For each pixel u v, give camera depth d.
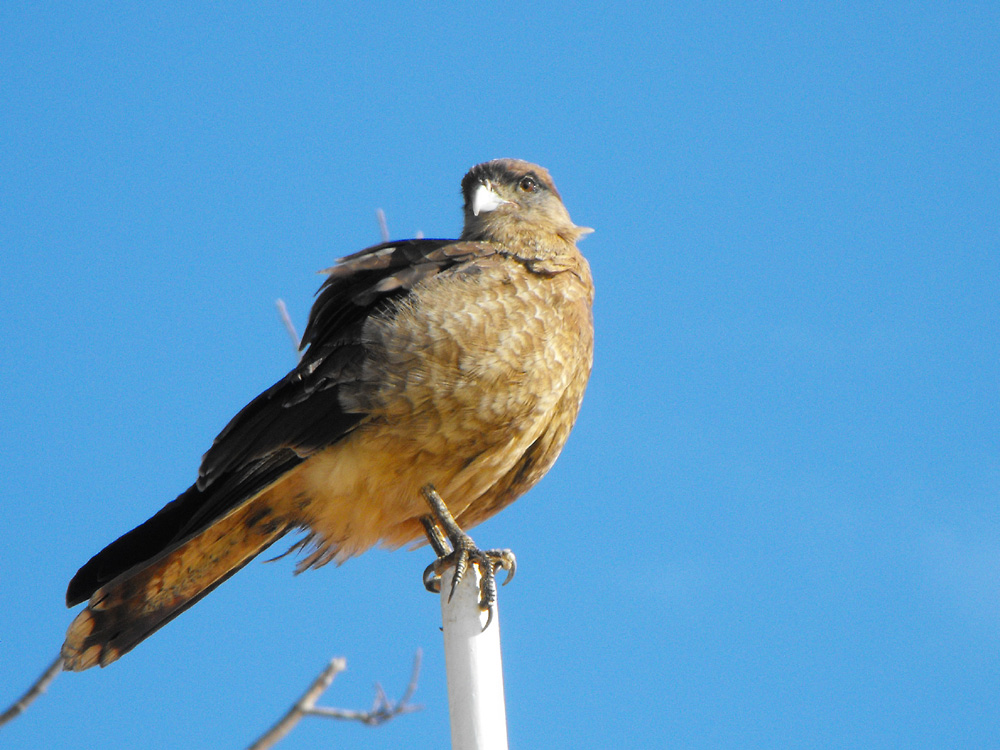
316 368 9.86
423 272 10.17
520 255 10.39
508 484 10.76
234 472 9.88
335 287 10.38
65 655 9.52
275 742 5.85
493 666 7.70
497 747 7.49
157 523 10.25
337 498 9.91
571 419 10.60
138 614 9.95
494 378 9.66
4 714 6.14
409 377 9.59
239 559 10.27
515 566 9.60
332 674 5.91
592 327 10.66
